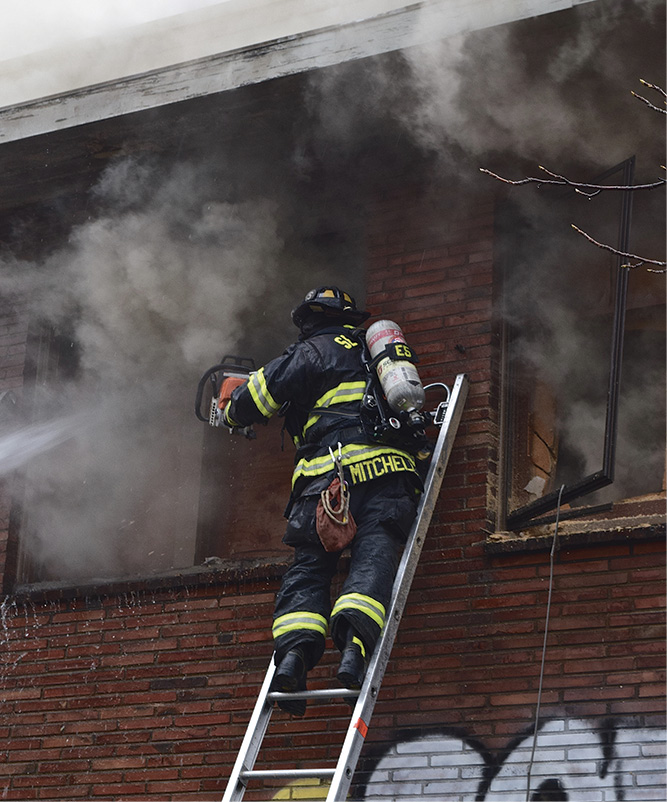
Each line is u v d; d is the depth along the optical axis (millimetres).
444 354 10977
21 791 10961
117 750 10758
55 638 11516
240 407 9484
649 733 8984
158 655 11008
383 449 9039
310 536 8875
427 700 9789
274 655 8648
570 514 10000
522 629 9711
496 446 10609
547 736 9258
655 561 9508
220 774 10273
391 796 9539
